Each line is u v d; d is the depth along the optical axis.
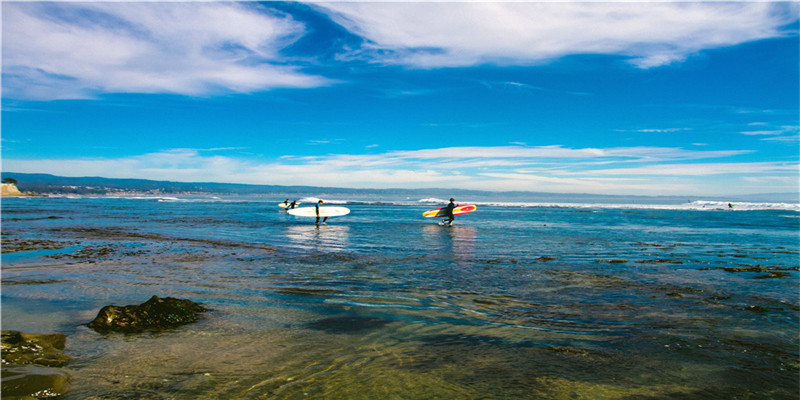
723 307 5.95
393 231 18.77
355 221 25.59
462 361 3.92
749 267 9.29
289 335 4.65
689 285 7.46
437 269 9.02
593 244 13.91
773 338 4.61
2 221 23.25
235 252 11.58
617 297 6.56
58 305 5.80
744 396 3.25
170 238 15.12
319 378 3.50
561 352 4.18
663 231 19.19
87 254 10.90
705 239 15.66
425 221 25.97
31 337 4.14
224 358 3.92
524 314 5.61
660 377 3.59
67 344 4.23
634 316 5.52
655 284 7.55
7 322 4.97
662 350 4.25
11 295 6.38
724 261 10.27
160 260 10.05
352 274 8.41
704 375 3.63
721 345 4.39
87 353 3.98
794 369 3.76
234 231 18.20
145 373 3.55
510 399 3.15
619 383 3.47
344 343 4.40
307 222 24.22
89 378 3.42
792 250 12.45
